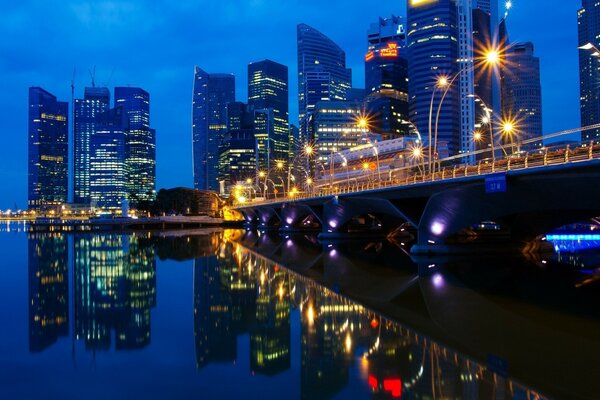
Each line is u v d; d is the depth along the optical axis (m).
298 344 26.61
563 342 26.23
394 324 30.75
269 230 169.38
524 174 41.50
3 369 22.92
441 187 54.38
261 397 19.23
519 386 19.73
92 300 40.88
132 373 22.30
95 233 166.50
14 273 59.41
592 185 37.31
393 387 19.86
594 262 61.44
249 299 40.34
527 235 68.50
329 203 96.12
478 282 47.12
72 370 22.73
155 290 45.59
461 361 23.16
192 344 27.00
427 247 66.12
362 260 68.69
